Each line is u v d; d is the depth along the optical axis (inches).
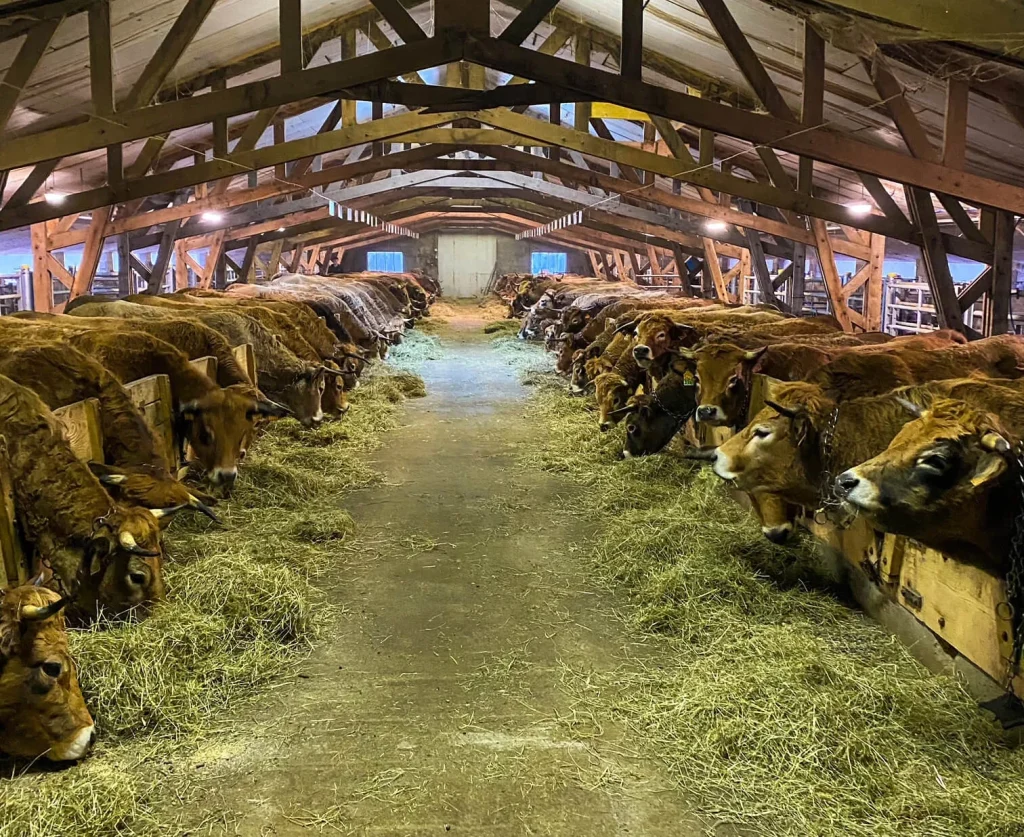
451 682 130.8
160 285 514.6
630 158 325.1
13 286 559.2
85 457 156.6
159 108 215.3
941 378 177.2
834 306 421.1
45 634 102.0
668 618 150.1
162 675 122.0
